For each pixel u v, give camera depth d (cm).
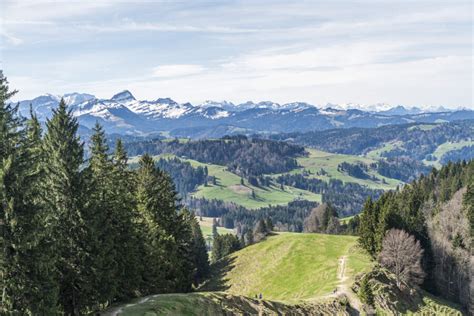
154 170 6919
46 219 3791
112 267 4369
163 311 4309
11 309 3036
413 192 14100
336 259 10912
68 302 4081
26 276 3130
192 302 4841
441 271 10712
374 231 10706
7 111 3409
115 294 4550
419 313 8550
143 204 6488
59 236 3950
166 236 6444
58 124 4175
